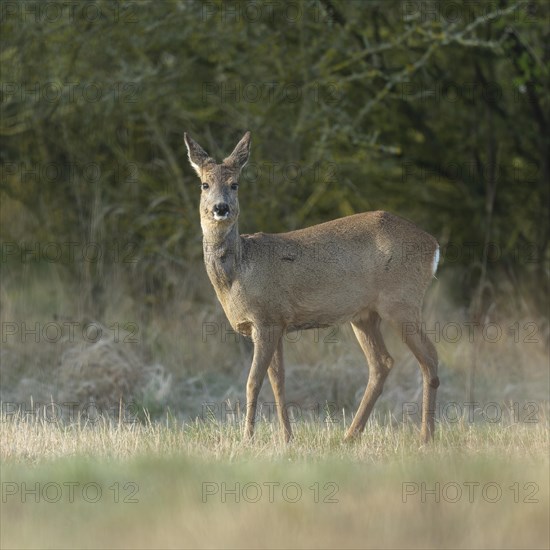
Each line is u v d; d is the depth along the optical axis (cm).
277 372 1652
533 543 981
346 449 1495
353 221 1683
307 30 2530
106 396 2097
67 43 2447
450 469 1226
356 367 2281
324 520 1038
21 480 1231
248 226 2564
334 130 2453
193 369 2325
